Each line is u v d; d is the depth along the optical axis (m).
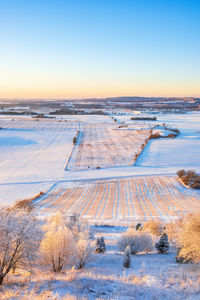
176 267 13.58
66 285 9.86
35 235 11.95
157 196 55.34
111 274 12.26
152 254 20.14
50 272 12.73
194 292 8.89
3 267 10.58
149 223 29.47
